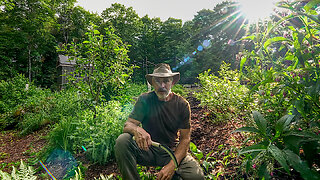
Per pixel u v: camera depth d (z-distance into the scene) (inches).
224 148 77.4
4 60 959.6
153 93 67.8
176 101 63.8
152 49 1560.0
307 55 42.6
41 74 1193.4
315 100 39.4
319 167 43.8
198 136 102.3
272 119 55.6
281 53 56.1
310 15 40.2
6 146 177.5
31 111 279.0
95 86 171.5
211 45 1178.0
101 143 103.0
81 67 165.0
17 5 828.6
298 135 39.0
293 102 44.7
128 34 1440.7
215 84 122.0
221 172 59.4
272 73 47.4
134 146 58.0
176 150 59.5
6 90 364.8
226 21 1277.1
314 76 43.9
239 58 59.7
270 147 39.0
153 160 62.7
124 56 178.5
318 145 39.3
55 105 254.5
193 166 57.0
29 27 866.8
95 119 128.0
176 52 1311.5
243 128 47.1
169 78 61.7
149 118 64.4
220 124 109.0
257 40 51.8
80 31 1316.4
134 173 55.4
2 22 810.8
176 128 63.9
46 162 115.3
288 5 42.8
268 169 39.0
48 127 213.5
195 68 1043.9
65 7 1317.7
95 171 93.2
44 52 1181.7
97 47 165.8
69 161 109.6
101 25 1348.4
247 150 41.9
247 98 76.3
